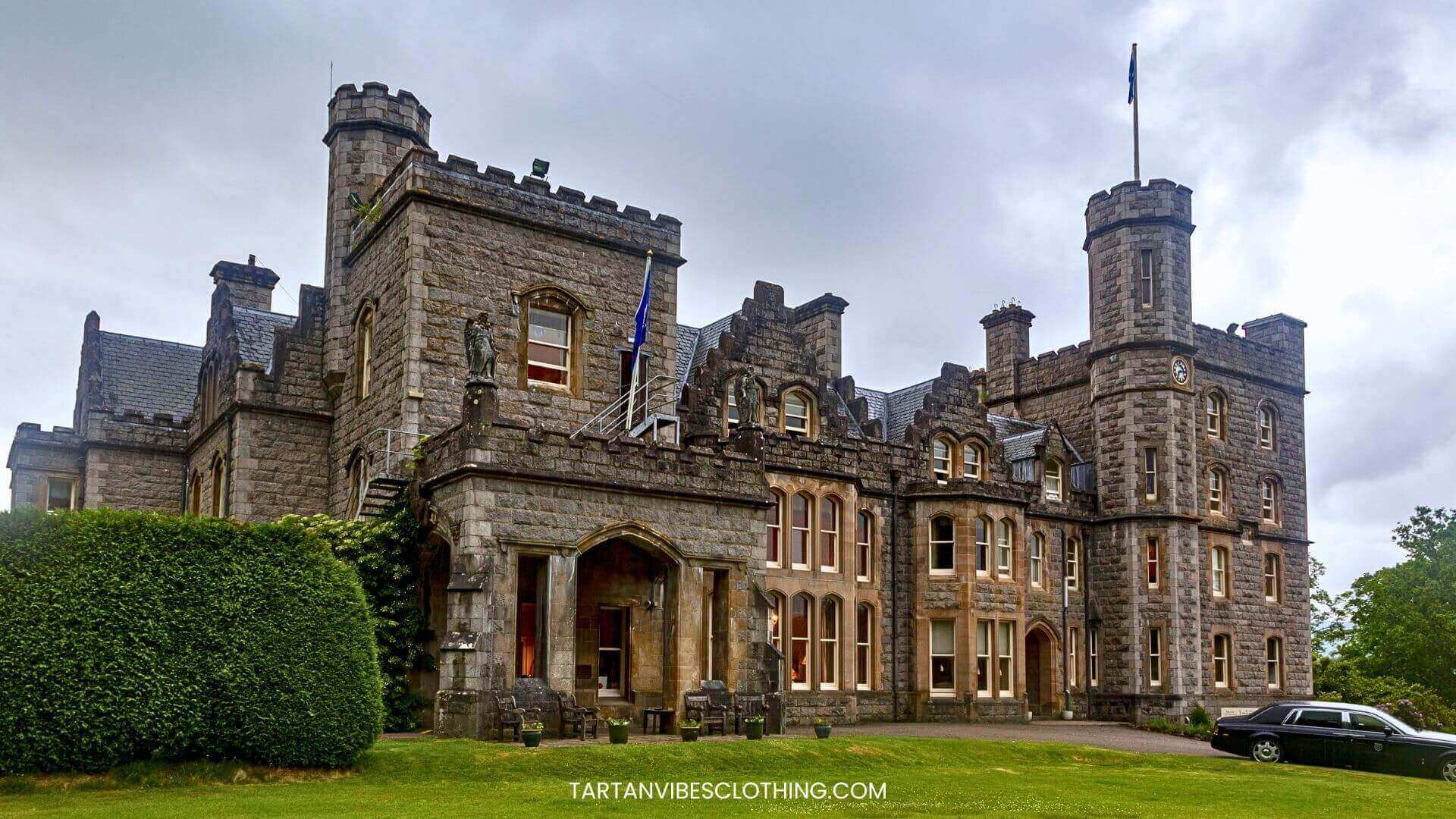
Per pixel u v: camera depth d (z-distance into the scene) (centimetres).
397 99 3597
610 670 2870
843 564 3700
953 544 3944
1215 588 4653
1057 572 4384
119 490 3809
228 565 2014
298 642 2019
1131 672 4338
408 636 2702
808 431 3872
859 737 2709
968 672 3850
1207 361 4709
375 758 2070
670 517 2756
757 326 3806
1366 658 5541
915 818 1716
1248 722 2836
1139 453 4438
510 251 3123
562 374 3195
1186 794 2119
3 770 1781
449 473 2527
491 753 2141
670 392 3306
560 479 2573
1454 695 5034
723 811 1750
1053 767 2536
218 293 3897
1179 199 4553
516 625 2489
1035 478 4412
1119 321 4528
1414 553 5412
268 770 1955
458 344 3008
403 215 3044
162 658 1906
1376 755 2620
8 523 1881
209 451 3647
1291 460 5034
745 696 2770
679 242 3422
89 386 3909
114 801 1705
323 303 3525
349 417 3338
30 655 1812
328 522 2816
